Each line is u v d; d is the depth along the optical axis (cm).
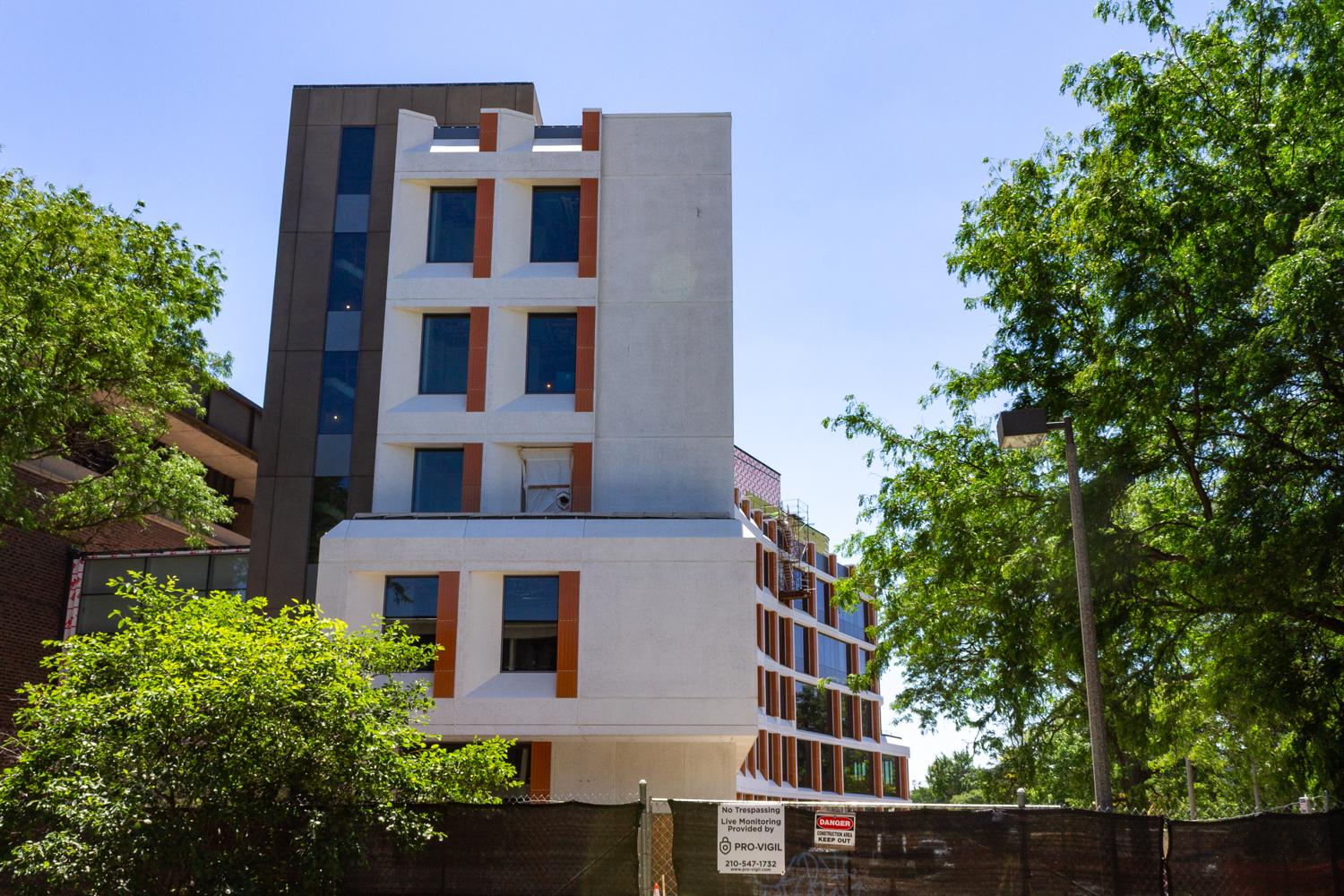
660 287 2861
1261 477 1633
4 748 1321
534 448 2798
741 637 2461
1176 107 1811
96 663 1288
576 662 2450
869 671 2489
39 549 3141
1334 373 1617
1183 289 1744
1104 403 1769
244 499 4272
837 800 6856
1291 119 1748
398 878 1205
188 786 1186
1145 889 1159
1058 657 1989
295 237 3067
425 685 1564
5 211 2086
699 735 2408
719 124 2981
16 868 1133
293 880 1204
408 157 2941
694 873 1175
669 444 2759
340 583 2517
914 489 2303
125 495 2373
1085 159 1981
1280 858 1168
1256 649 1764
